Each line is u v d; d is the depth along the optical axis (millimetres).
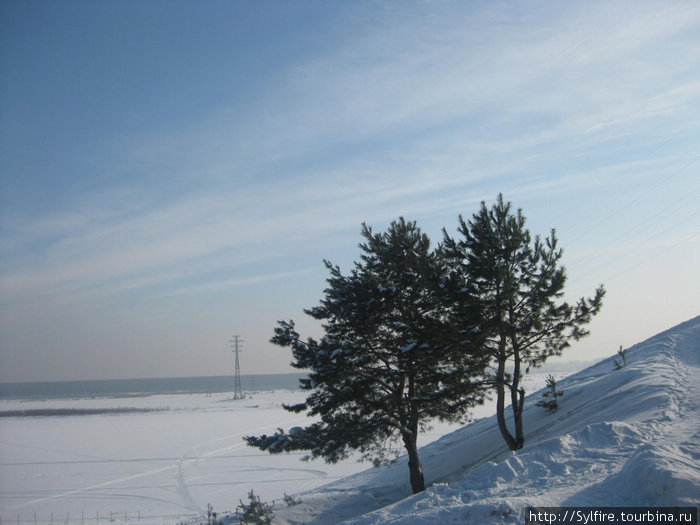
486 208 19547
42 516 27750
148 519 26406
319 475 37594
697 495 8320
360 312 20875
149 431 67312
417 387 21469
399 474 27625
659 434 12992
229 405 114250
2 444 57406
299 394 158750
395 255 21531
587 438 13305
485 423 33531
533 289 19266
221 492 32969
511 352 19625
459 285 19078
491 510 9555
